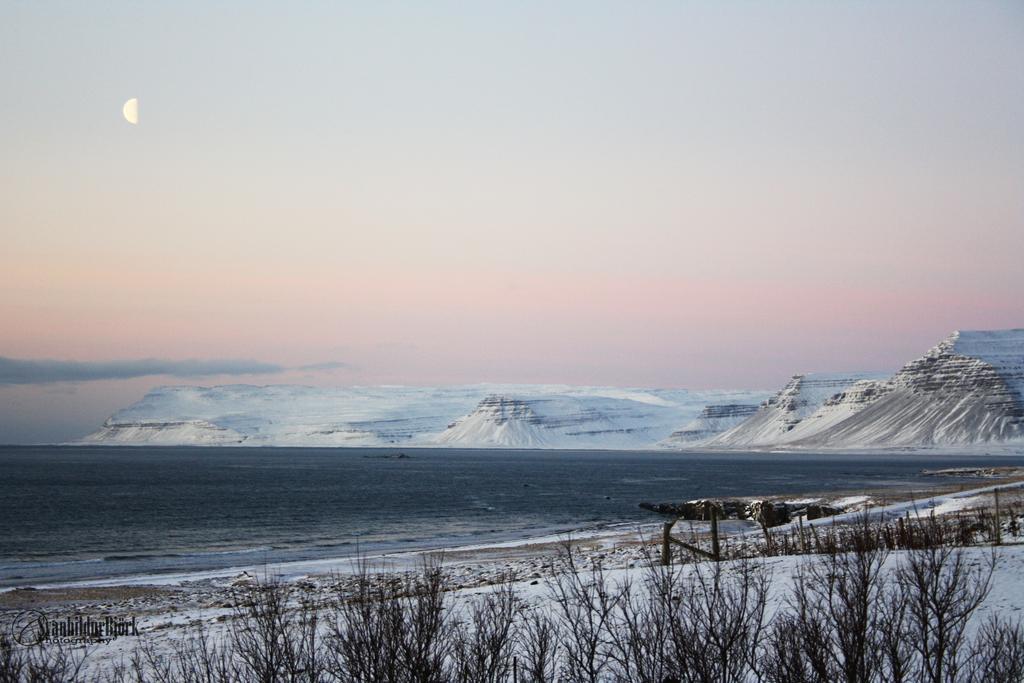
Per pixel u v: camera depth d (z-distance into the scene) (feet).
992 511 137.90
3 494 420.77
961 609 51.34
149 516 301.63
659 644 44.75
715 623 44.73
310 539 229.25
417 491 458.91
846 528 97.09
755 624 49.70
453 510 328.29
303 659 47.96
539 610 61.52
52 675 52.39
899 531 79.87
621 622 54.19
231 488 484.33
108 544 218.79
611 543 172.04
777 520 234.58
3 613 110.93
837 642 45.85
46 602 121.60
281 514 310.45
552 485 529.04
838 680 42.34
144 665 60.70
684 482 566.36
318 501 379.14
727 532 169.37
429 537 231.91
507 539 219.20
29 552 202.49
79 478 602.85
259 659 47.50
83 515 305.73
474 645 48.60
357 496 414.62
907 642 44.24
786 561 69.36
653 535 184.34
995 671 42.70
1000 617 51.72
